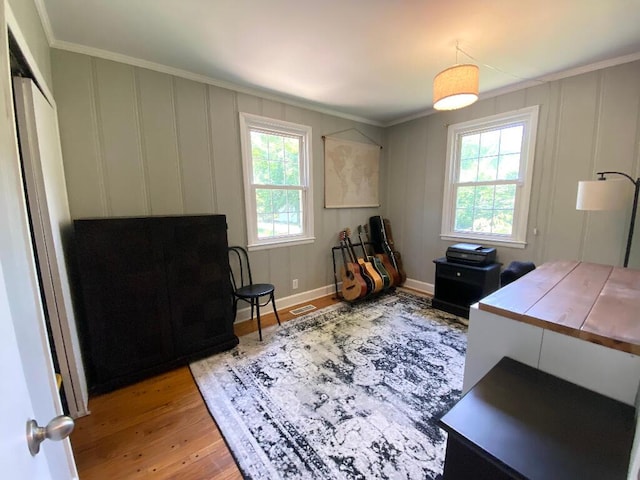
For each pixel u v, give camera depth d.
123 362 1.93
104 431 1.55
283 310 3.22
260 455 1.39
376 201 4.14
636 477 0.43
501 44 2.03
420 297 3.58
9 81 0.88
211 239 2.23
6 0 0.99
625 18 1.74
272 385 1.91
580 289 1.31
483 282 2.83
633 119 2.26
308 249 3.48
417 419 1.60
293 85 2.71
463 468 0.83
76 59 1.96
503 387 0.96
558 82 2.59
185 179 2.49
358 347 2.37
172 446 1.45
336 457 1.37
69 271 1.80
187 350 2.19
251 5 1.58
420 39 1.95
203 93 2.52
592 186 2.12
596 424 0.81
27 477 0.50
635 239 2.33
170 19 1.69
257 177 3.00
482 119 3.13
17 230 0.80
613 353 0.88
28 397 0.57
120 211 2.21
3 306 0.50
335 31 1.84
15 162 0.87
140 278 1.96
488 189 3.22
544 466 0.69
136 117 2.22
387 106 3.36
